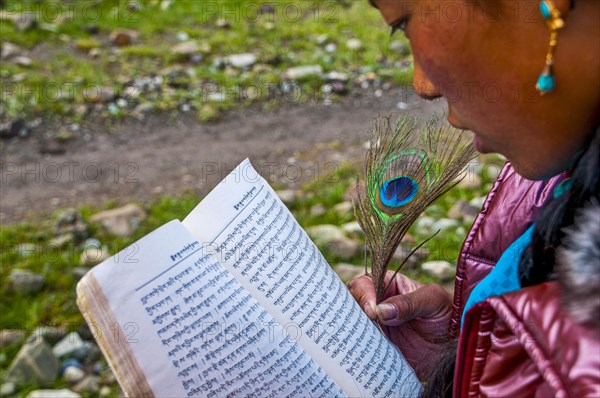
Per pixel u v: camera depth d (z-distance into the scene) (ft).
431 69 3.17
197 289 3.78
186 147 17.37
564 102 3.02
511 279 3.75
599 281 2.83
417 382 4.47
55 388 10.77
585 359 2.84
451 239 12.96
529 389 3.13
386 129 5.26
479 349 3.30
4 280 12.61
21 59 19.90
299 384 3.86
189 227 4.16
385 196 5.01
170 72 19.99
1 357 11.23
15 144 17.19
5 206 15.03
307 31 22.18
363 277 5.21
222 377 3.72
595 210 2.93
